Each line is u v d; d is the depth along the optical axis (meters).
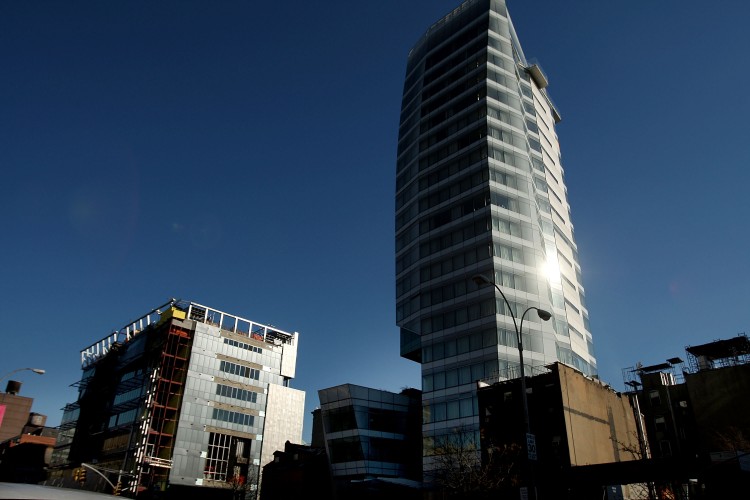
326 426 69.19
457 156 85.06
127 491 88.50
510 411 51.88
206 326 108.25
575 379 50.97
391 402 70.44
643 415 64.75
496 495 45.81
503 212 77.25
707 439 55.53
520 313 70.56
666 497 47.28
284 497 72.19
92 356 131.62
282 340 124.12
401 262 86.06
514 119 87.00
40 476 121.06
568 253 92.56
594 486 43.25
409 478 66.94
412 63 107.81
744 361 64.12
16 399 162.88
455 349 70.56
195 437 98.00
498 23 96.62
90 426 113.50
